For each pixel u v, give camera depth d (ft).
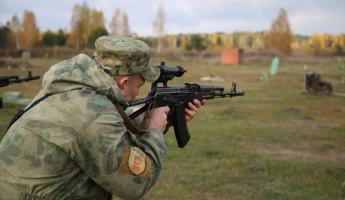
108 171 7.30
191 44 356.38
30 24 303.48
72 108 7.38
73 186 7.49
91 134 7.27
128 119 7.96
